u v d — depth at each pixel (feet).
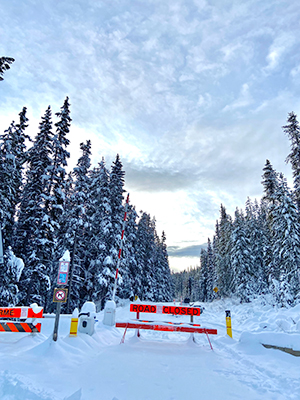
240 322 49.90
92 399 12.88
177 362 20.15
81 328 26.89
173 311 27.81
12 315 25.22
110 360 20.04
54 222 61.31
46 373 16.20
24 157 67.15
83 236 83.51
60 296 22.54
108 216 82.23
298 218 77.41
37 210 62.39
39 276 57.41
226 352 24.40
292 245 74.59
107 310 34.76
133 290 105.40
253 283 114.11
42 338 25.70
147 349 24.31
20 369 16.19
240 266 106.11
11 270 46.73
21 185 69.15
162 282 156.46
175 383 15.58
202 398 13.46
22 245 66.08
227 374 17.43
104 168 87.45
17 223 67.31
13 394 12.56
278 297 69.97
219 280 139.85
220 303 114.32
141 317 54.60
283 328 29.48
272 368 18.92
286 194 82.89
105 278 76.38
